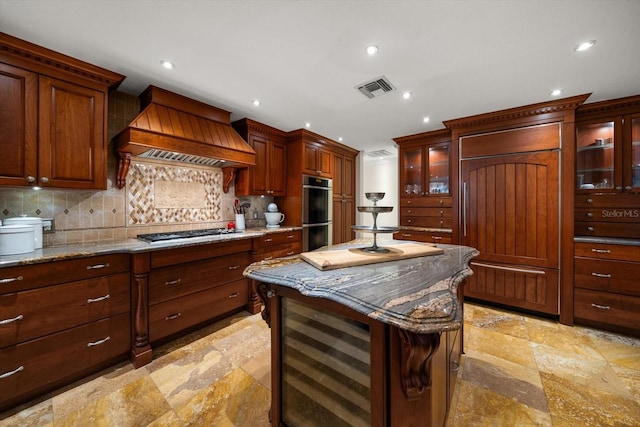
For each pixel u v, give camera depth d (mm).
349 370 1104
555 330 2484
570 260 2574
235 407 1533
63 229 2135
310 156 3883
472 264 3080
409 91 2420
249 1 1380
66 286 1669
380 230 1502
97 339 1799
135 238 2455
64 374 1663
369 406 1035
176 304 2205
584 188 2795
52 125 1845
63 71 1890
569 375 1817
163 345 2186
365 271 1238
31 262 1525
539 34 1612
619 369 1880
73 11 1443
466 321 2672
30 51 1723
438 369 1172
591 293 2492
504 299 2898
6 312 1465
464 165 3143
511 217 2857
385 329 945
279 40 1706
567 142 2576
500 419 1443
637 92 2406
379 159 6047
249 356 2039
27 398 1555
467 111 2908
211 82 2275
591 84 2254
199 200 3047
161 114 2352
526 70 2041
